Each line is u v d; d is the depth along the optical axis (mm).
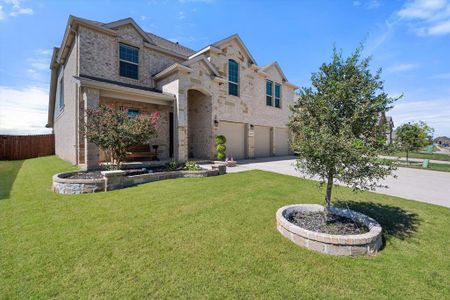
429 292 2543
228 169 11406
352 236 3324
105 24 11242
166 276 2699
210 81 13727
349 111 3785
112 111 7648
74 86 10711
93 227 4051
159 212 4852
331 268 2947
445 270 2967
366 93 3621
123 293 2412
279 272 2832
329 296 2445
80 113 9617
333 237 3281
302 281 2672
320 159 3719
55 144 19000
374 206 5656
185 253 3221
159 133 13242
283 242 3613
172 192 6516
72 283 2561
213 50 14430
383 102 3580
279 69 19906
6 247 3316
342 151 3434
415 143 14234
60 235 3717
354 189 3840
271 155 19531
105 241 3525
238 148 16531
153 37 15227
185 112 12078
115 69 11797
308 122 4035
